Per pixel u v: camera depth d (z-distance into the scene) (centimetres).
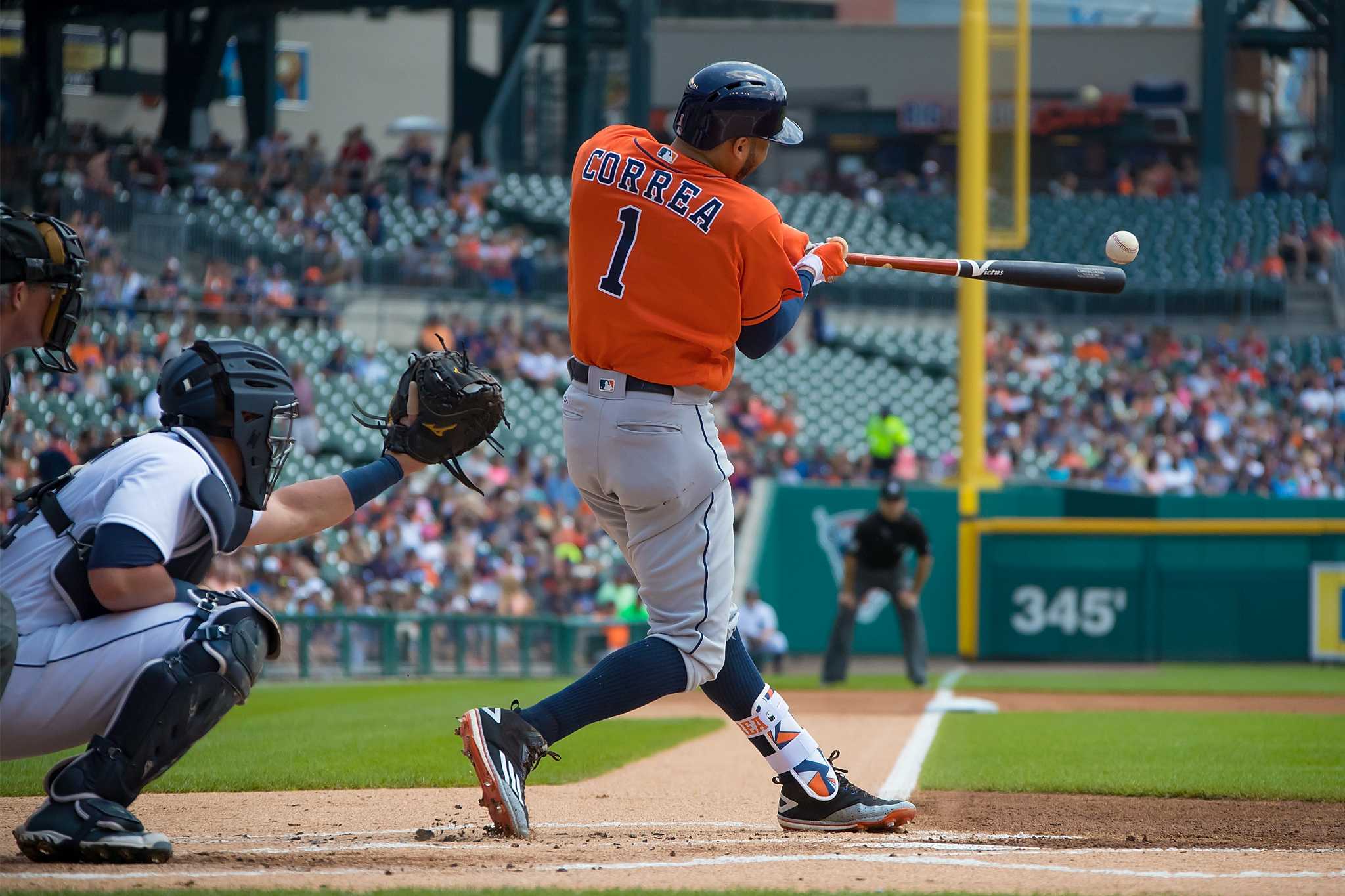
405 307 8000
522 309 8269
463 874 1119
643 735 2816
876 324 9156
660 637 1373
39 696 1118
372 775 1947
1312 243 9631
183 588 1178
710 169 1342
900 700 3853
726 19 13575
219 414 1195
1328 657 6003
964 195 6394
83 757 1148
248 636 1166
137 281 6750
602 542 6581
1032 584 6238
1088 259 9706
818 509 6525
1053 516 6606
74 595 1136
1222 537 6075
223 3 9031
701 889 1047
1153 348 8631
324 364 7144
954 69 11750
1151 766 2169
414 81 12150
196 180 8219
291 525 1270
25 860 1162
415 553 5906
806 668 6234
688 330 1318
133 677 1130
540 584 6144
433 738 2566
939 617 6481
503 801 1340
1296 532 6025
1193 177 10781
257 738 2573
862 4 14175
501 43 11025
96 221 7131
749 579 6159
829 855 1255
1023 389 8269
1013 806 1698
